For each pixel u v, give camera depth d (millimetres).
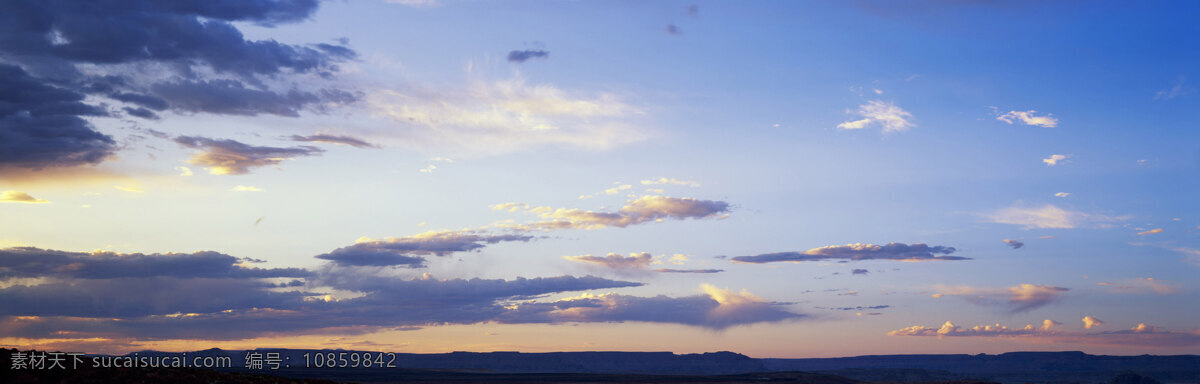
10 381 60594
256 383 72188
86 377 64062
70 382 62000
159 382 65938
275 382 74625
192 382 67875
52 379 62938
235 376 74000
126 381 64562
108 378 64562
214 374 72938
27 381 60812
